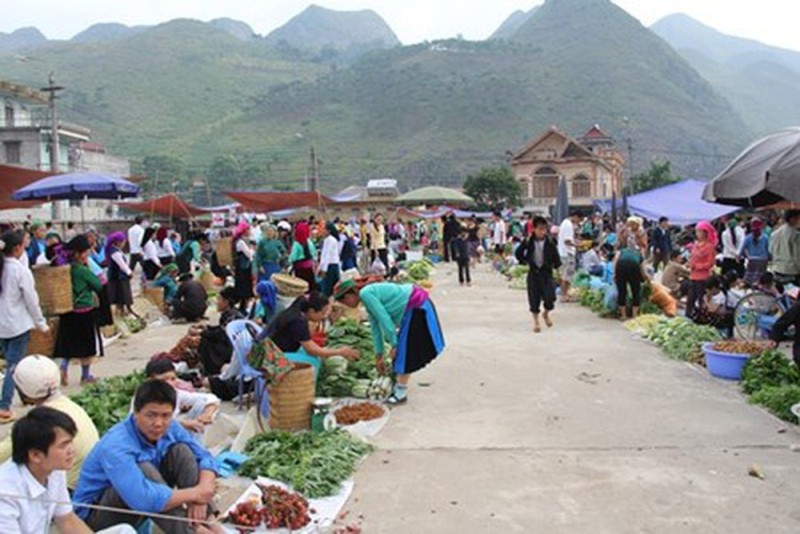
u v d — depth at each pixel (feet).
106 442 14.16
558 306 53.26
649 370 31.60
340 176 422.82
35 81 635.25
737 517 16.99
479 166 436.76
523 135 490.90
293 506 16.40
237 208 127.24
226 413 24.91
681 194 74.43
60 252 35.58
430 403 26.76
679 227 108.58
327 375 26.89
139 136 538.06
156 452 14.75
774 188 25.30
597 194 262.67
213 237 100.01
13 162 150.10
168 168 317.42
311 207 87.71
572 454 21.24
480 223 123.24
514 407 26.13
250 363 23.67
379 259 77.61
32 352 32.01
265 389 23.52
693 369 31.71
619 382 29.53
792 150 25.41
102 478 14.20
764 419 24.29
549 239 41.60
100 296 33.58
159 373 20.42
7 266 25.04
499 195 243.60
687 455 21.06
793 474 19.54
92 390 24.93
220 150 492.13
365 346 29.99
